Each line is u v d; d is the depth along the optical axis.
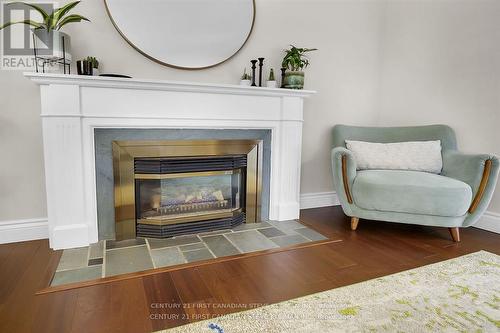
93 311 1.29
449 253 1.96
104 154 1.97
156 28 2.19
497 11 2.30
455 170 2.26
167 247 1.96
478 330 1.22
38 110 1.98
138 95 1.96
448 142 2.48
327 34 2.86
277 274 1.64
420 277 1.63
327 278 1.61
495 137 2.36
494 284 1.57
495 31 2.32
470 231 2.39
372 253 1.94
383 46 3.18
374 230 2.38
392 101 3.13
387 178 2.19
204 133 2.23
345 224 2.50
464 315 1.31
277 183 2.53
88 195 1.94
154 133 2.07
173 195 2.30
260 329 1.20
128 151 2.02
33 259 1.75
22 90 1.94
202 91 2.12
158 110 2.03
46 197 2.01
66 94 1.78
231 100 2.24
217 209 2.42
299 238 2.17
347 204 2.35
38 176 2.03
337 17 2.89
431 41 2.76
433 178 2.15
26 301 1.35
